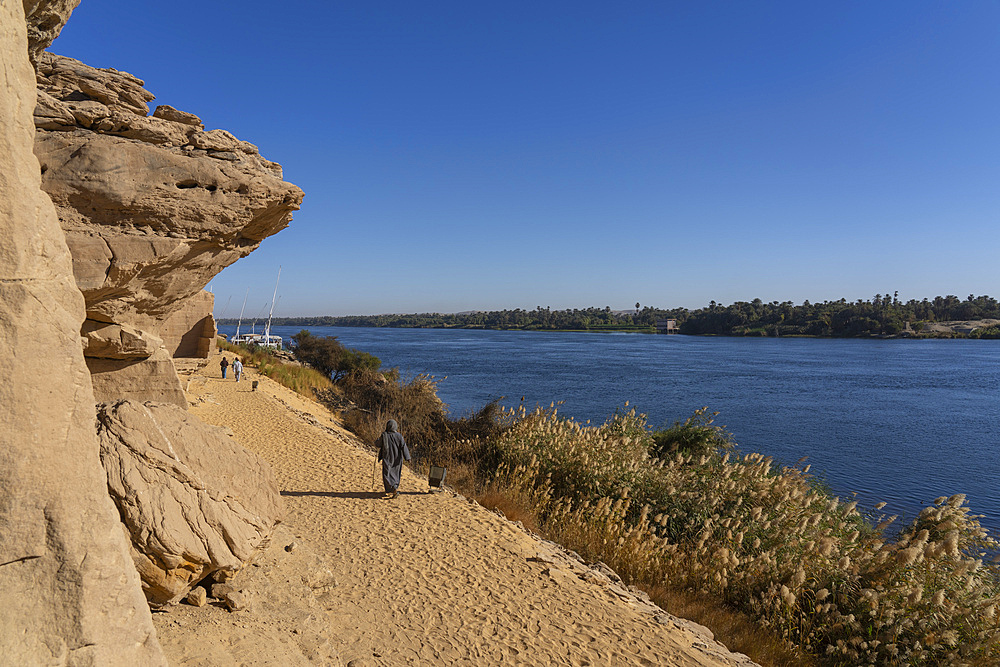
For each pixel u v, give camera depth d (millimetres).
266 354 42562
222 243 5367
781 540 9109
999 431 32031
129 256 4473
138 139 4621
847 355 99812
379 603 6094
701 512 10156
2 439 2336
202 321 19375
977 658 6020
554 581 7410
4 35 2527
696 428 14875
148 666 2648
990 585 7281
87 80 4355
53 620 2328
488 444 15469
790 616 7082
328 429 17844
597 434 13672
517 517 10633
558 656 5551
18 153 2562
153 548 3621
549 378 56688
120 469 3762
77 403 2672
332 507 9625
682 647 6105
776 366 75562
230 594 4211
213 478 4605
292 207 5816
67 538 2439
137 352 6051
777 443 28016
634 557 9008
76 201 4277
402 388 23438
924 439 29656
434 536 8586
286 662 3693
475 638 5676
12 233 2471
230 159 5078
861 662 6367
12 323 2412
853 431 31688
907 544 7641
